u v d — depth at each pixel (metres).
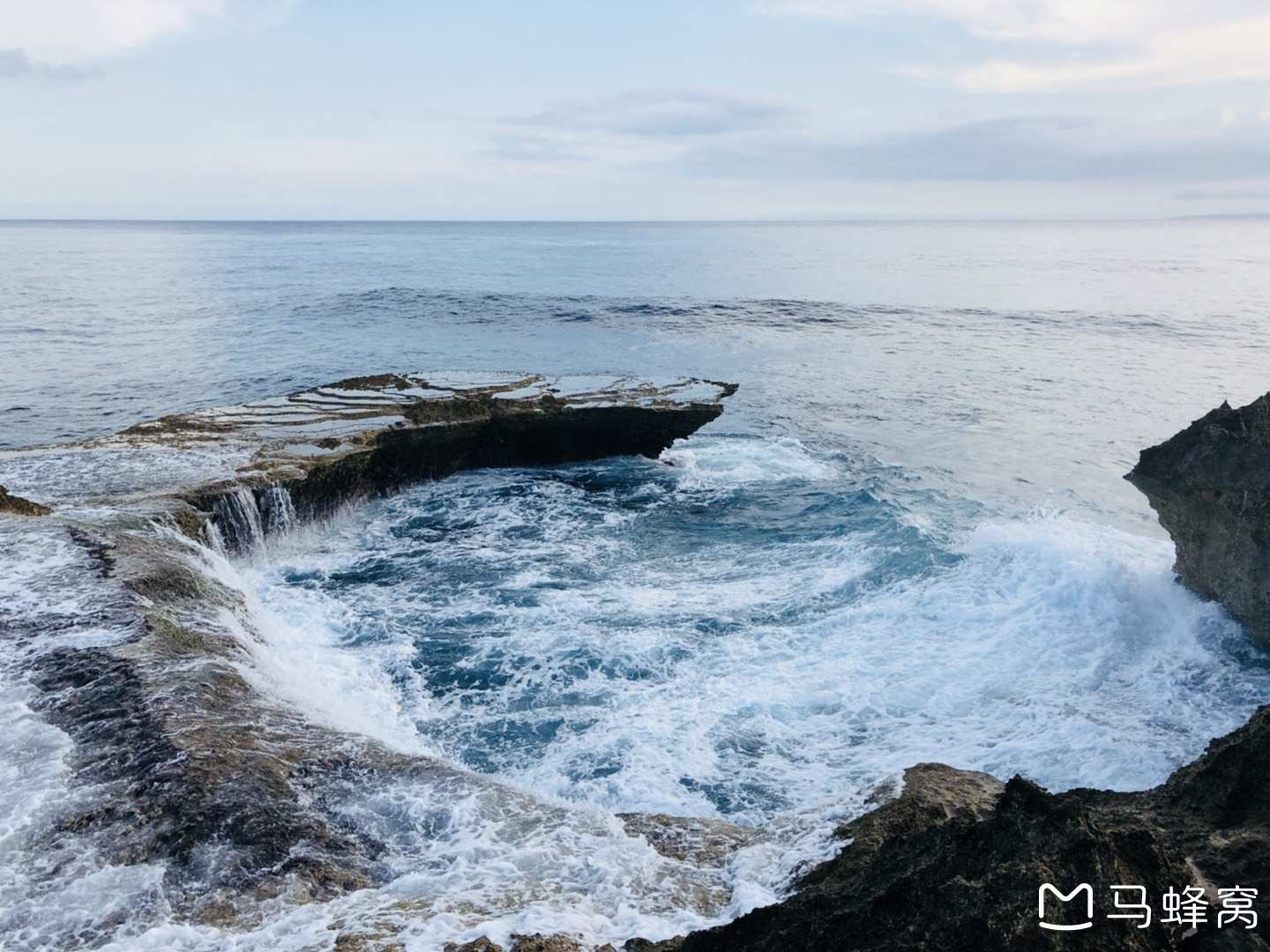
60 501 15.15
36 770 7.87
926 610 13.45
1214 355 36.03
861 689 11.43
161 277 71.44
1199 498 12.76
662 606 13.98
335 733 9.04
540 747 10.30
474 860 6.92
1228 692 11.23
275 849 6.91
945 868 4.56
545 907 5.99
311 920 5.93
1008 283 65.81
